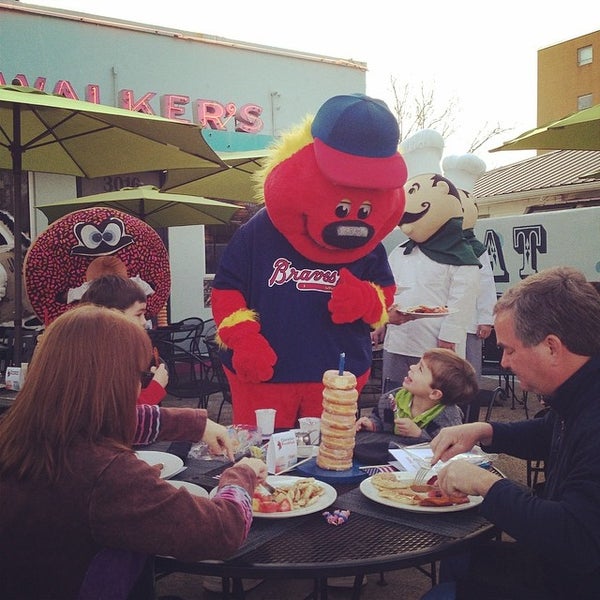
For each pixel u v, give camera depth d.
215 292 3.58
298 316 3.47
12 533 1.41
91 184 9.17
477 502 1.94
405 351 5.09
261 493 1.97
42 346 1.47
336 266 3.58
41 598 1.42
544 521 1.55
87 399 1.43
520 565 2.03
